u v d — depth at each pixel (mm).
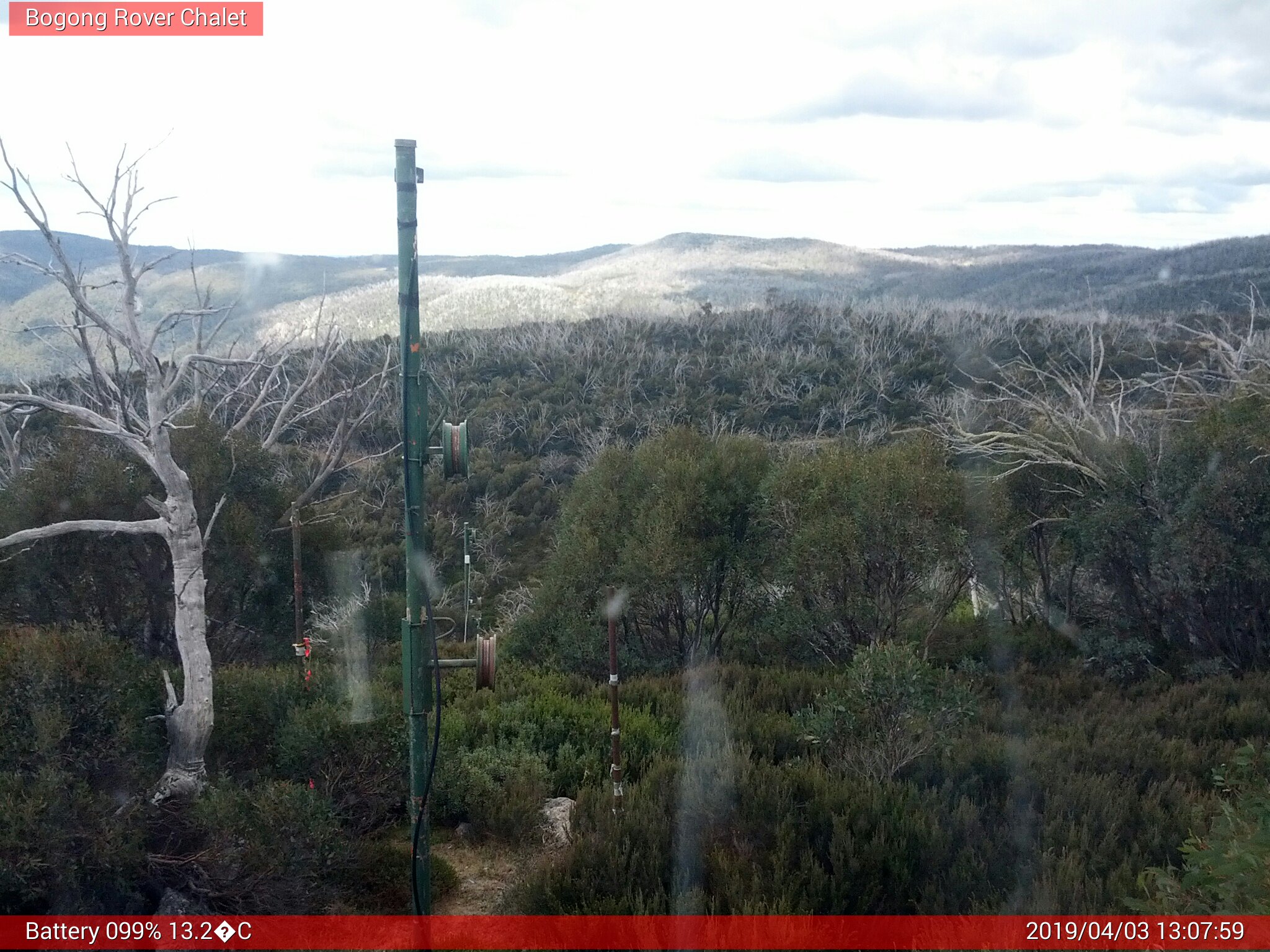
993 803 5965
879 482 11492
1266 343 14633
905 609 11938
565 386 42562
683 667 12633
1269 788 4719
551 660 13391
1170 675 11203
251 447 10641
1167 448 11945
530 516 31297
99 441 10031
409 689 4836
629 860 5301
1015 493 13031
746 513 13500
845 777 6242
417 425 4754
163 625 9844
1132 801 5887
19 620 9430
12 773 5156
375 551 18344
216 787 5672
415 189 4730
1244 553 10609
